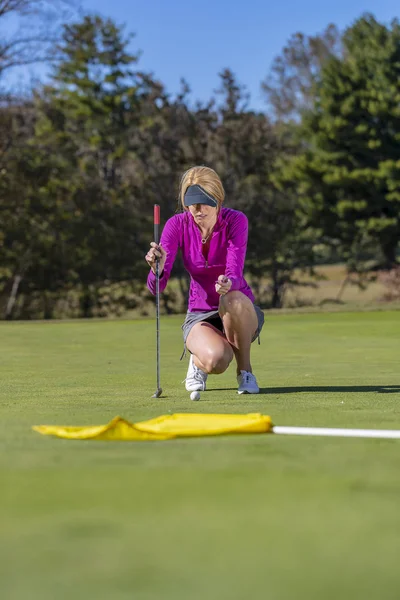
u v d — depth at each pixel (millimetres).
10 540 1932
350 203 35031
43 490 2449
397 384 6547
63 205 36375
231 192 36875
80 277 36281
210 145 37031
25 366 8828
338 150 36469
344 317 18578
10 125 35562
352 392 5957
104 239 35875
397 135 34812
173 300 36594
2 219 35281
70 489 2463
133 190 37438
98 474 2689
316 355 10016
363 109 35875
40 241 35469
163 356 10320
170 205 36969
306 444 3383
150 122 37844
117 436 3441
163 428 3604
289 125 39250
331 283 43000
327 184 35906
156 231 5977
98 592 1573
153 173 36844
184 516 2146
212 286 6223
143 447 3291
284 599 1524
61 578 1657
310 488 2479
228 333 6059
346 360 9266
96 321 20219
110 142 39281
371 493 2418
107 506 2256
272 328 15266
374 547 1866
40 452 3158
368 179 34812
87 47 41875
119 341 13320
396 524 2064
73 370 8312
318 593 1560
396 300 32312
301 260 37469
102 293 36688
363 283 37562
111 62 41688
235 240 6086
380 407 4949
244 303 5977
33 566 1736
